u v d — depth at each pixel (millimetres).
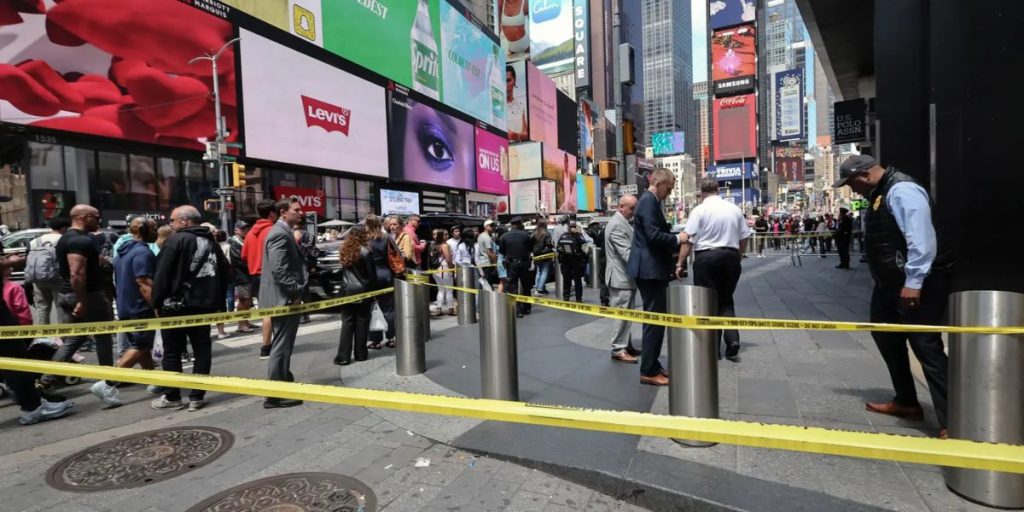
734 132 115562
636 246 4715
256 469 3367
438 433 3791
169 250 4535
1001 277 5875
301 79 25438
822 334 6418
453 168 39719
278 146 24062
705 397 3350
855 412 3768
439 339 7449
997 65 5855
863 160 3467
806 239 29422
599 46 117125
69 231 5375
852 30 13336
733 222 5102
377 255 6875
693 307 3361
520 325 8297
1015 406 2473
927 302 3178
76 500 3037
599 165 11461
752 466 3023
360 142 29406
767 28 192375
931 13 6180
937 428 3432
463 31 42312
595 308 3756
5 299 4867
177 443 3842
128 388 5414
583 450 3338
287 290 4770
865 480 2818
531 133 62406
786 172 136875
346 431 3963
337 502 2904
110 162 19094
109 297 6531
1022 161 5797
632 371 5230
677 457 3178
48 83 16781
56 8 16938
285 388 2809
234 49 22125
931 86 6211
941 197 6172
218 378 3041
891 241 3340
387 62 32188
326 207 27984
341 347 6035
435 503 2875
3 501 3039
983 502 2504
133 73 18875
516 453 3348
